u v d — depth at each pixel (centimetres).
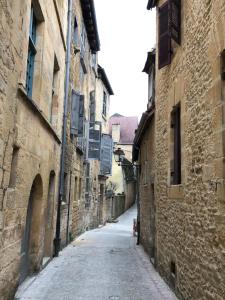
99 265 850
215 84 408
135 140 1395
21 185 531
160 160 806
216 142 401
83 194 1614
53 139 833
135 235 1647
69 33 1046
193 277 487
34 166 617
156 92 891
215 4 414
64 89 1020
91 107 1812
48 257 873
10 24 429
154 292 614
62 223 1065
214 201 406
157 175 844
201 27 480
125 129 4019
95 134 1650
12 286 500
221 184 381
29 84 636
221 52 394
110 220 2642
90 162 1823
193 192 502
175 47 660
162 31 736
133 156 1623
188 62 553
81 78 1466
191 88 528
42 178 697
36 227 708
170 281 643
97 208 2123
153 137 973
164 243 720
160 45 752
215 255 398
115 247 1204
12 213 486
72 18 1138
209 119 432
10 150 457
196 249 477
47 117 743
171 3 635
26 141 548
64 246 1119
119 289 630
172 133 695
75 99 1184
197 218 477
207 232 430
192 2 537
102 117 2248
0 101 406
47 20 691
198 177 477
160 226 778
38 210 711
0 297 443
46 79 711
